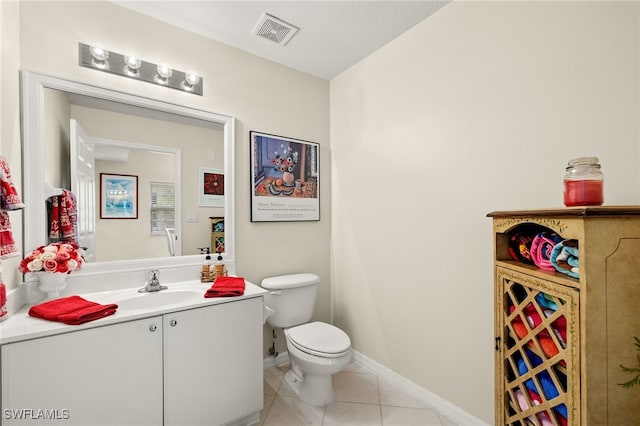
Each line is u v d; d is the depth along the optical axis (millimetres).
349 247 2391
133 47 1689
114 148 1645
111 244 1619
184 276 1819
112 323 1191
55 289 1351
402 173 1946
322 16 1761
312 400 1777
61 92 1498
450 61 1652
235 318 1511
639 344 764
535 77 1304
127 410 1222
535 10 1304
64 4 1499
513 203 1379
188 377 1371
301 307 2143
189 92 1875
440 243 1711
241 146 2092
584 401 741
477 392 1530
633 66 1045
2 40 1214
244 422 1595
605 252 752
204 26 1853
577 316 760
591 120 1142
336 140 2523
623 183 1066
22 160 1373
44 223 1428
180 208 1836
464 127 1586
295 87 2369
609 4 1097
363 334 2258
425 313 1802
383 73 2078
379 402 1806
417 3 1658
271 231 2240
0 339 1001
